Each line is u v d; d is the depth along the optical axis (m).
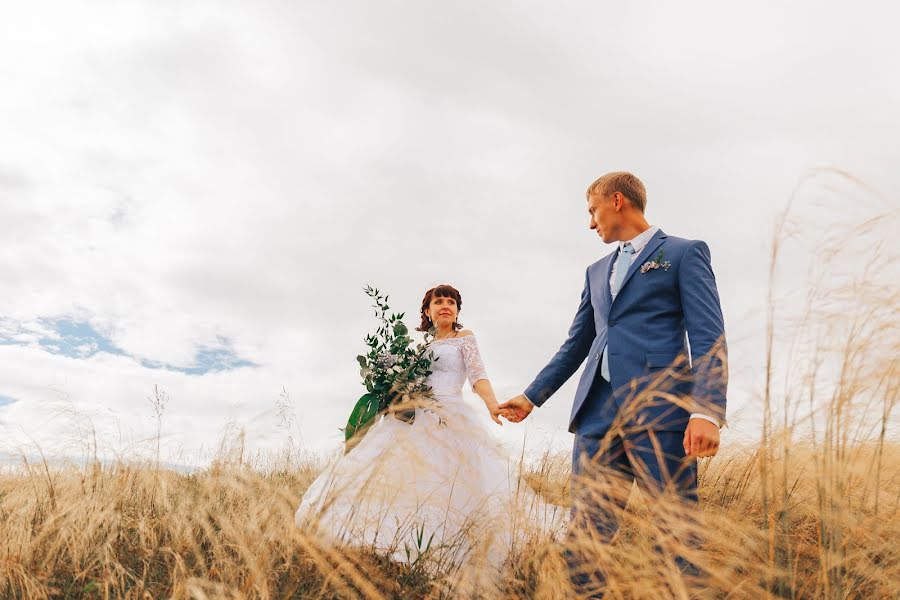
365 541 2.64
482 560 2.34
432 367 4.11
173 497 2.94
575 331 3.11
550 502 2.56
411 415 3.45
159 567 2.46
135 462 3.20
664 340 2.56
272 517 2.31
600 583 1.95
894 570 1.67
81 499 2.85
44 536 2.53
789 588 1.71
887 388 1.65
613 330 2.70
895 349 1.67
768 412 1.78
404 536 2.70
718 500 2.27
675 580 1.73
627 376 2.55
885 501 1.69
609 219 2.89
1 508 2.78
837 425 1.69
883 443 1.67
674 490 2.06
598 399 2.68
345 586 2.17
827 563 1.64
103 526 2.77
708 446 2.16
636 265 2.72
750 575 1.82
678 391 2.44
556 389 3.12
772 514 1.79
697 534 1.91
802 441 1.75
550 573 2.07
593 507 2.14
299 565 2.23
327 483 2.56
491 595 2.28
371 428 3.62
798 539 1.84
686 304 2.52
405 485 2.63
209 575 2.23
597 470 2.23
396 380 3.67
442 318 4.52
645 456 2.38
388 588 2.37
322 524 2.43
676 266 2.62
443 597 2.38
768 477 1.83
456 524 2.85
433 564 2.64
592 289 2.98
